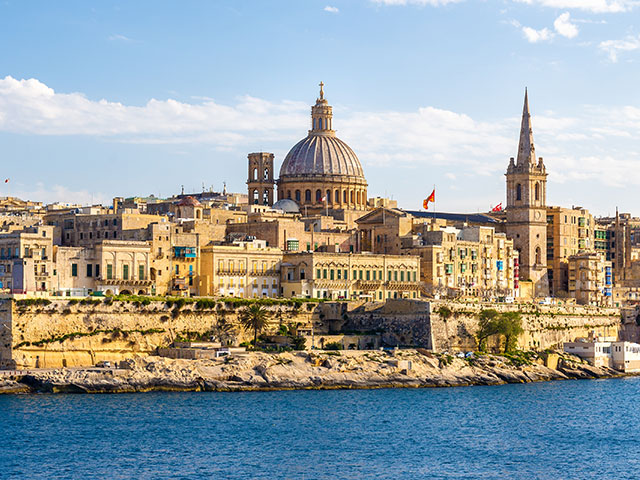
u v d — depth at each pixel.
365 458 147.38
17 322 189.38
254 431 161.00
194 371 195.12
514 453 153.75
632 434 169.00
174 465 140.75
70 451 146.38
